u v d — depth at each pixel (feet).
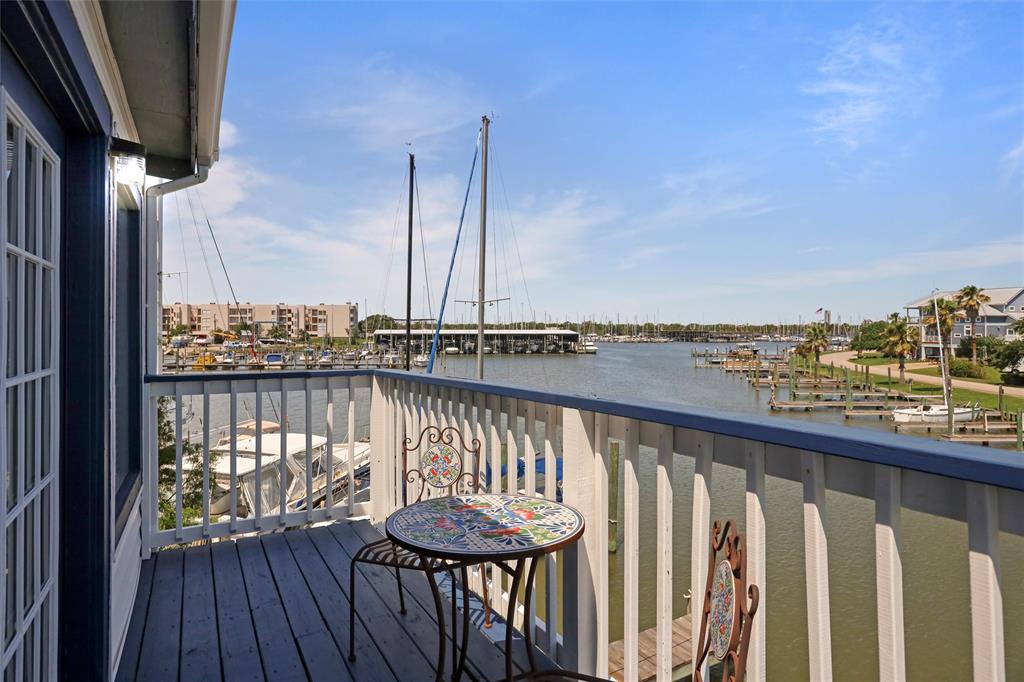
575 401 5.46
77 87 4.48
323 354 209.67
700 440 4.33
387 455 10.74
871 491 3.16
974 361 164.35
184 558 9.00
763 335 421.59
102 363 5.39
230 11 5.81
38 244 4.42
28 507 4.28
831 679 3.39
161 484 35.81
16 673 3.89
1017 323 170.60
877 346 233.55
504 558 4.31
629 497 5.08
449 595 7.73
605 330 421.18
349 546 9.52
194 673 5.90
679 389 136.05
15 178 3.80
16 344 3.83
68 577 5.17
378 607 7.36
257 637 6.63
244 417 69.51
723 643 3.46
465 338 210.18
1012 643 22.63
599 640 5.46
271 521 10.11
